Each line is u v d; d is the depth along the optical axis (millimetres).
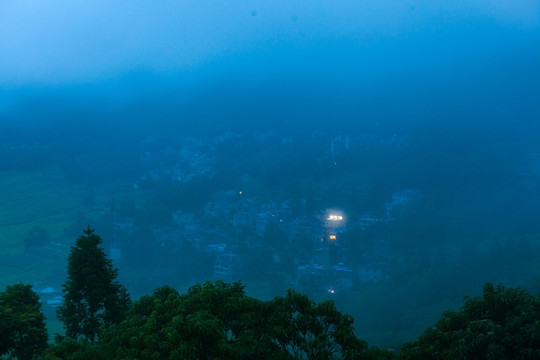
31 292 31078
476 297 22078
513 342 18641
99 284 31203
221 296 19766
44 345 26953
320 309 19625
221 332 17531
